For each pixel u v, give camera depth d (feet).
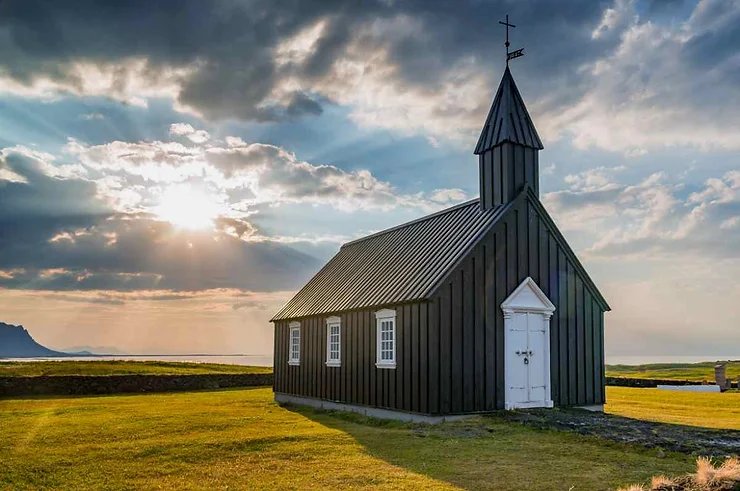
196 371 139.85
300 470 39.04
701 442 43.34
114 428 56.13
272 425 58.90
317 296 85.46
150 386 109.91
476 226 64.80
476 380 58.85
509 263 63.10
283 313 91.20
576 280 68.28
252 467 40.11
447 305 58.13
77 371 122.83
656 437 45.62
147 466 40.73
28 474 38.88
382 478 36.52
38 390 99.60
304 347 83.15
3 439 50.80
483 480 35.78
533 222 65.82
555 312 65.87
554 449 43.88
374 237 90.94
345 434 52.16
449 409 56.75
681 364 252.42
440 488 34.17
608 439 45.68
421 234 74.84
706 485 30.07
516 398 61.46
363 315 68.80
